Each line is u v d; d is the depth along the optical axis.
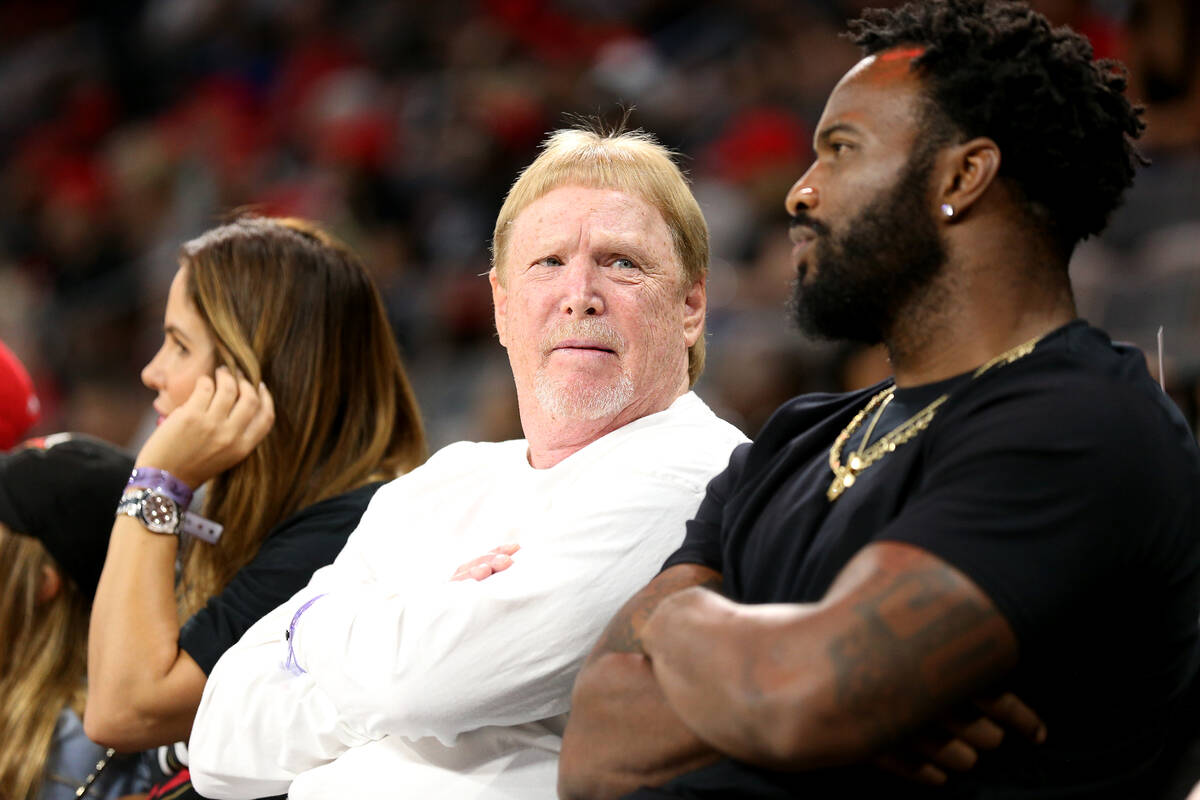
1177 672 4.78
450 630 5.80
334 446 7.91
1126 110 4.89
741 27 27.50
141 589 7.15
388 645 5.88
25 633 8.23
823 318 5.04
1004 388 4.57
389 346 8.19
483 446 7.00
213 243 7.97
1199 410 8.75
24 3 37.00
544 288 6.37
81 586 8.35
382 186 26.95
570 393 6.30
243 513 7.68
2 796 7.99
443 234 25.31
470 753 5.99
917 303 4.89
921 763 4.50
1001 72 4.72
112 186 30.25
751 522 5.19
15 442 9.40
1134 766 4.71
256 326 7.78
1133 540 4.35
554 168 6.58
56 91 34.50
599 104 25.91
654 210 6.49
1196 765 5.76
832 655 4.16
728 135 24.31
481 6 31.62
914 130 4.84
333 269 8.01
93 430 18.69
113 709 6.98
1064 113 4.71
